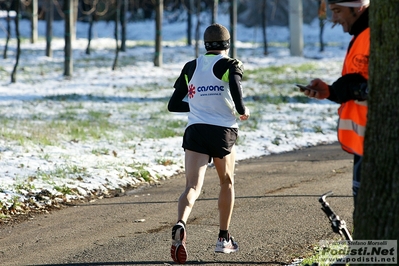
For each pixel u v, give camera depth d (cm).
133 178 2691
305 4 14350
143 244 1788
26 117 4241
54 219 2095
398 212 1015
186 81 1591
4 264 1636
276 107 5019
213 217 2083
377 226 1035
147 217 2106
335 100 1159
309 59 9294
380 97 1031
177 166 2973
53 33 13862
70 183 2491
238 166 3047
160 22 7856
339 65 8281
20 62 7950
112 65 7919
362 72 1131
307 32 13875
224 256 1664
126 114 4572
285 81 6656
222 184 1606
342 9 1151
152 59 8700
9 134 3366
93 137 3541
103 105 4978
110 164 2841
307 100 5459
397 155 1015
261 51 10356
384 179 1027
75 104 4956
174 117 4497
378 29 1029
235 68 1519
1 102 4956
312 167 2998
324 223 1978
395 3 1005
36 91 5684
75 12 11381
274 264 1588
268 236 1847
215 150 1540
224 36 1552
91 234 1909
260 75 7175
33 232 1941
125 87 6153
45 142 3241
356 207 1086
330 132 4075
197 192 1514
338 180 2683
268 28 14250
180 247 1438
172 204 2286
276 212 2134
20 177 2494
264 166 3033
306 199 2323
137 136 3669
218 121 1538
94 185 2512
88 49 9175
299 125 4216
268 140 3709
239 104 1495
